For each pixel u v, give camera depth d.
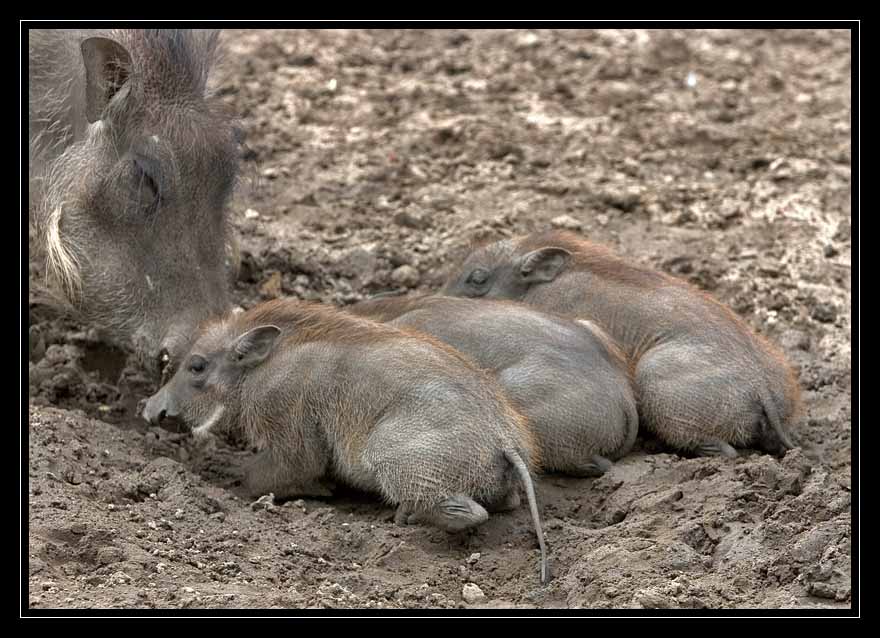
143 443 11.48
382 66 20.88
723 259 15.38
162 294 12.32
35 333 13.10
